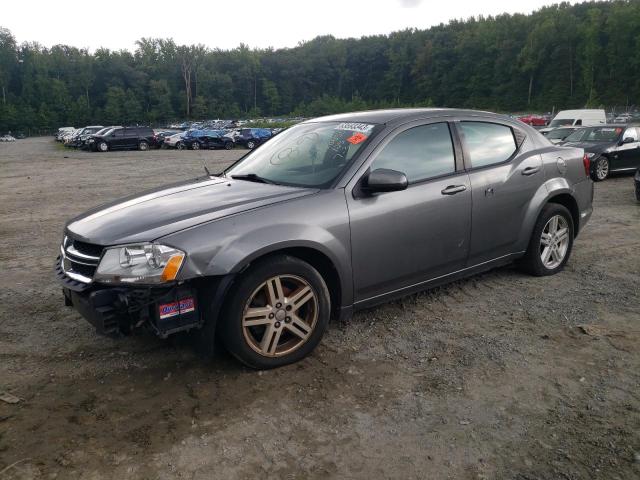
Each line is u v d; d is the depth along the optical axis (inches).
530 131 196.5
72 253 131.3
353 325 160.1
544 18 5157.5
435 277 163.8
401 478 94.9
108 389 126.4
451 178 162.9
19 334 159.8
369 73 6481.3
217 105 5620.1
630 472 94.7
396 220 148.4
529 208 186.2
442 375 130.0
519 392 121.6
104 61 5393.7
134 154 1259.2
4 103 4638.3
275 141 181.8
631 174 518.0
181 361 139.6
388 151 152.0
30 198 471.5
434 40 5920.3
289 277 131.2
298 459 100.3
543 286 189.8
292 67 6259.8
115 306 117.7
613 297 178.2
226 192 146.2
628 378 126.3
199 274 118.8
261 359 130.6
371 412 115.1
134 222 129.0
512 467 97.1
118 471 97.3
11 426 111.3
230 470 97.5
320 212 135.7
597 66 4389.8
